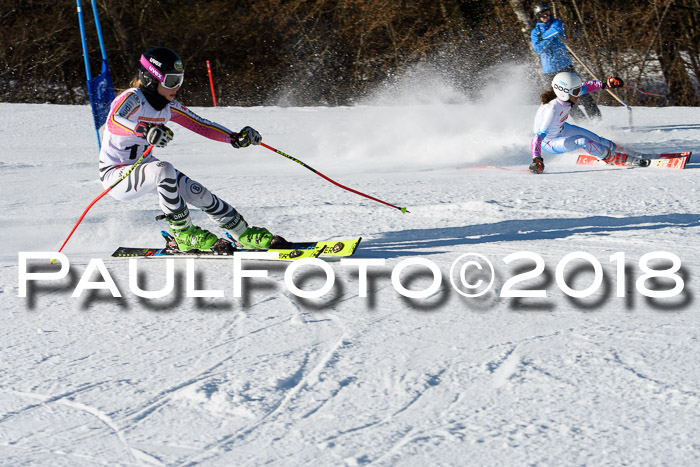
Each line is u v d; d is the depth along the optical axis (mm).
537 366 7352
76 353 7988
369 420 6355
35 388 7121
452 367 7375
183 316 9094
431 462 5676
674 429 6039
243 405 6641
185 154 26328
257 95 59250
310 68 59406
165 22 57719
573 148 20812
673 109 40594
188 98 58656
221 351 7934
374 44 59469
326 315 9008
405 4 59125
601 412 6371
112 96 14258
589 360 7449
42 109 37531
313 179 20172
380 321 8750
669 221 14109
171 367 7551
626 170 20734
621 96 58312
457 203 15633
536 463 5613
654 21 58000
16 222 14953
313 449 5910
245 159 25203
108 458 5844
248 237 11680
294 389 6980
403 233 13594
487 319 8742
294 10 58844
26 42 55312
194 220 14852
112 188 11438
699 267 10922
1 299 9883
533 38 28516
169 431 6254
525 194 17094
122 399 6852
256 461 5762
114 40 57375
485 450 5820
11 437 6215
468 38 59312
